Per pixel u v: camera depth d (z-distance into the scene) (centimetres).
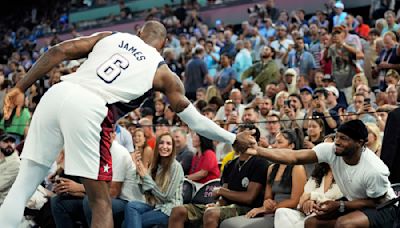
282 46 1030
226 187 532
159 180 541
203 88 948
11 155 620
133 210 519
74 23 2070
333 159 435
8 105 342
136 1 1902
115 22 1853
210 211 489
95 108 332
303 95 752
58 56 345
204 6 1611
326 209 426
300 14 1224
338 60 848
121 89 341
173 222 503
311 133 566
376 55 865
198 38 1319
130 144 713
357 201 427
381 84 812
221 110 810
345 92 841
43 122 335
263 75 922
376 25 945
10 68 1599
